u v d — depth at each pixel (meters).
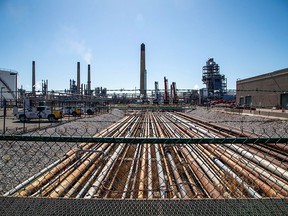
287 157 5.93
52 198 2.56
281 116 20.95
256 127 18.17
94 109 31.73
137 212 2.41
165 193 5.71
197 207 2.46
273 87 34.25
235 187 5.45
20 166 7.17
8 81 51.31
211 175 6.97
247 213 2.39
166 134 18.31
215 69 71.19
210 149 10.12
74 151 9.25
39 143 9.54
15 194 4.68
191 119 30.95
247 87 42.69
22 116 22.06
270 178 5.80
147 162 8.58
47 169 6.52
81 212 2.41
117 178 7.25
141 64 79.38
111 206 2.48
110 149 11.02
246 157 6.96
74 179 6.25
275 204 2.48
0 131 12.86
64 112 27.14
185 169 8.29
